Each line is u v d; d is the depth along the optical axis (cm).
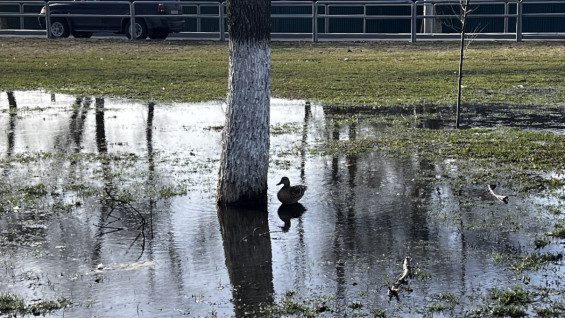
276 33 4119
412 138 1697
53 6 4034
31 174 1402
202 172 1416
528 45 3481
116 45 3709
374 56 3291
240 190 1189
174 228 1100
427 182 1324
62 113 2062
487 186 1288
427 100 2231
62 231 1088
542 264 939
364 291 866
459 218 1122
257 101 1181
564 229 1048
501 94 2330
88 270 942
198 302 845
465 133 1741
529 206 1173
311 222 1122
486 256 969
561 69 2853
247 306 834
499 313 802
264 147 1195
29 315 815
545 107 2098
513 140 1653
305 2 3816
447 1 3750
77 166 1466
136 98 2319
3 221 1132
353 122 1906
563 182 1302
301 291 872
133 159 1524
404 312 810
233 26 1167
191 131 1814
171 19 3975
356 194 1260
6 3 4122
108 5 3988
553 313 800
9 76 2816
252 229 1094
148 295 865
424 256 973
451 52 3353
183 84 2597
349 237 1052
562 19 4059
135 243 1039
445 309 816
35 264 962
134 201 1229
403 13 4234
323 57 3281
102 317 809
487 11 4109
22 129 1845
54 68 3028
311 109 2109
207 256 988
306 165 1460
